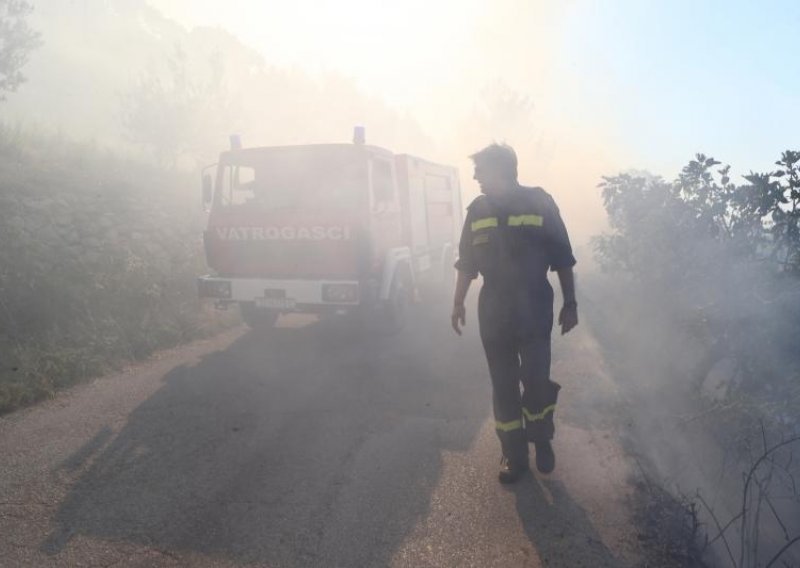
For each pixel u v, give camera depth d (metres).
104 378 5.67
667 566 2.69
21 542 2.93
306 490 3.44
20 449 4.04
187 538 2.97
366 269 6.64
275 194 6.91
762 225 4.23
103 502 3.33
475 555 2.79
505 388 3.54
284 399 5.05
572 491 3.37
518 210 3.38
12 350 5.66
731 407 3.64
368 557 2.79
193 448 4.05
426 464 3.76
